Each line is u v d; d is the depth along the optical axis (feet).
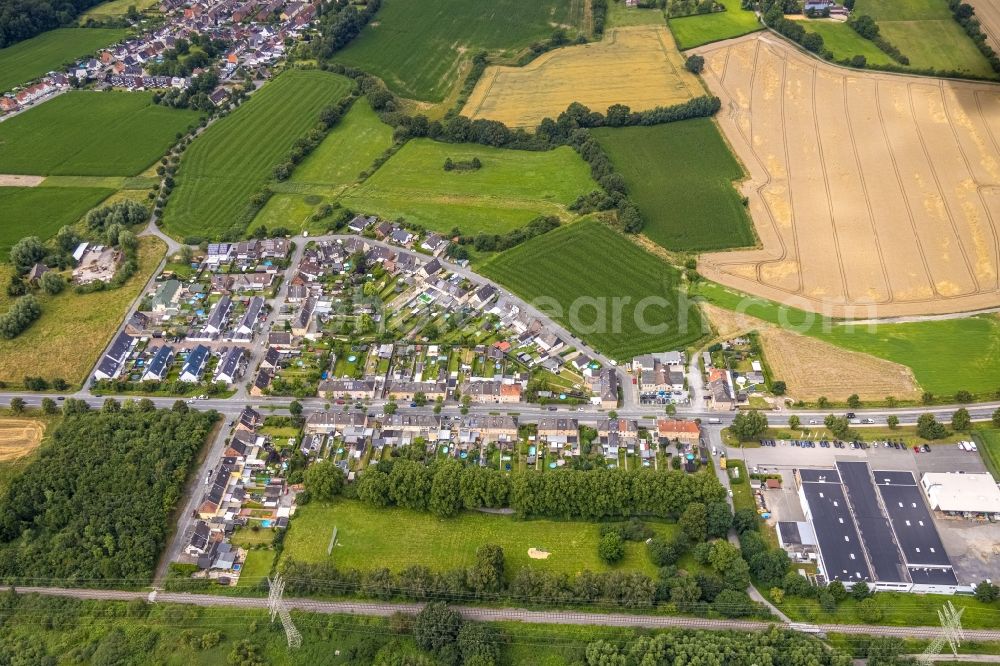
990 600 609.42
